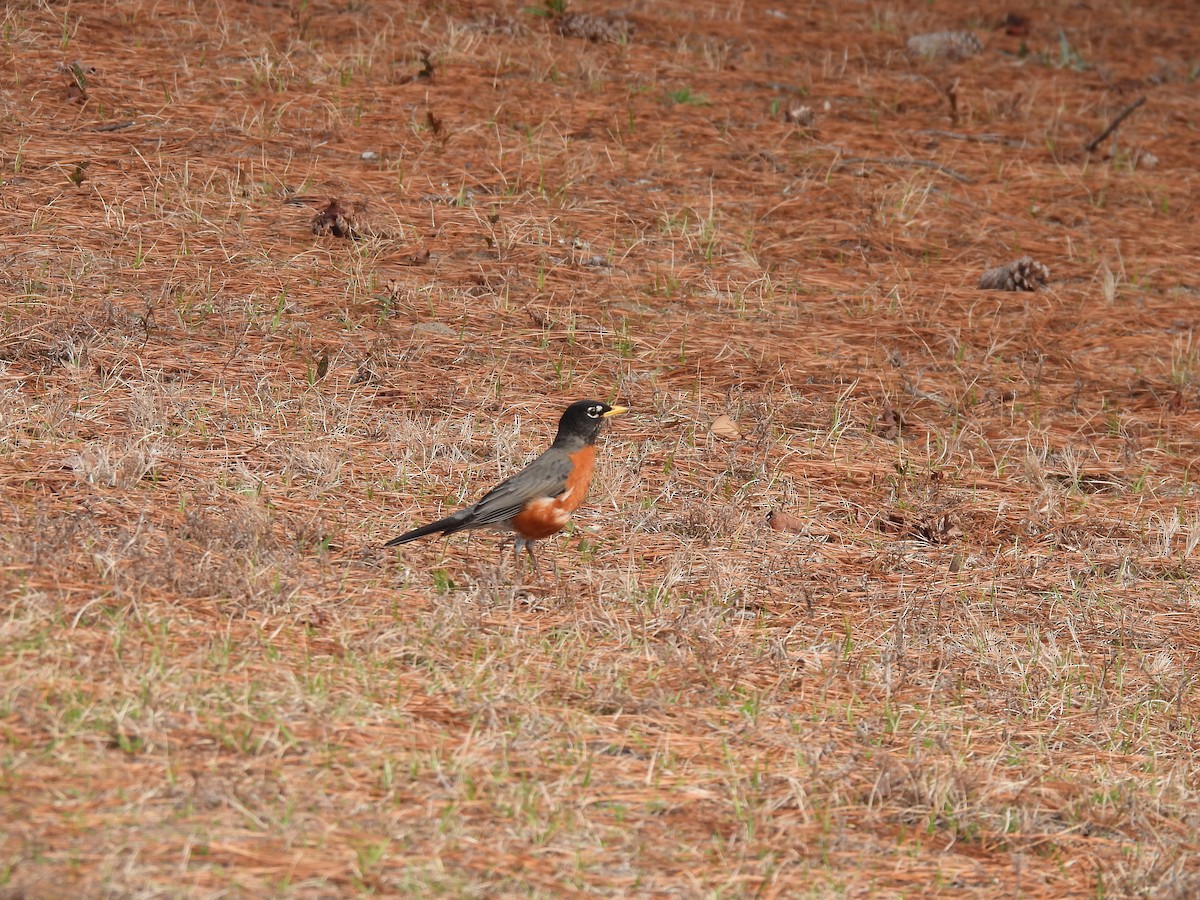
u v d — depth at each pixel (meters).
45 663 7.65
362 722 7.66
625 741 8.00
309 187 16.67
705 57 22.52
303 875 6.21
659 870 6.77
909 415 13.87
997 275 16.80
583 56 21.50
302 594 9.30
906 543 11.66
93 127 17.19
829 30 25.23
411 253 15.52
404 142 18.16
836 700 8.99
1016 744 8.77
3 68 18.16
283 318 13.85
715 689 8.82
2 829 6.18
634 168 18.50
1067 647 10.19
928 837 7.52
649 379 13.85
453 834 6.75
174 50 19.59
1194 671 10.00
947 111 22.03
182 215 15.50
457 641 8.93
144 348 12.80
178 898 5.87
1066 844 7.61
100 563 9.03
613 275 15.83
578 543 11.01
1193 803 8.18
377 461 11.74
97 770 6.76
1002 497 12.61
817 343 14.98
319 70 19.67
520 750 7.64
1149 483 13.12
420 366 13.42
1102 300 16.70
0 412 11.24
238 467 11.06
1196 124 22.92
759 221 17.64
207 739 7.20
